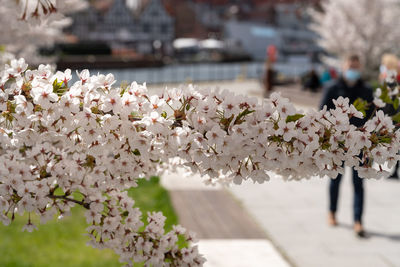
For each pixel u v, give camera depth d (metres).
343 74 5.39
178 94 1.71
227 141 1.63
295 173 1.79
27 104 1.62
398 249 5.29
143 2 53.44
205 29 63.22
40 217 1.80
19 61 1.71
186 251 2.04
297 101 17.23
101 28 50.38
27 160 1.80
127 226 1.95
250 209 6.50
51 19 1.60
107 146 1.68
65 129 1.67
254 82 28.23
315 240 5.52
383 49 22.62
